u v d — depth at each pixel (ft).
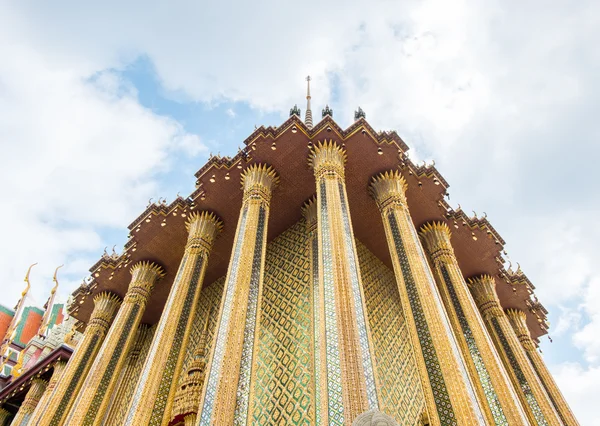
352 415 25.61
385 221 46.26
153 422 35.45
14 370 96.37
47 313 115.34
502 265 59.41
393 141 47.60
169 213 53.93
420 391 45.85
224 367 30.76
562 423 47.19
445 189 51.72
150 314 63.82
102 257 61.87
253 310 35.76
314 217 51.29
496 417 35.96
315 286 44.52
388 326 49.55
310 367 37.93
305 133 47.09
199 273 48.01
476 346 41.22
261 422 37.93
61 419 48.70
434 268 51.42
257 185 47.09
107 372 47.21
